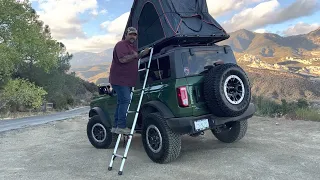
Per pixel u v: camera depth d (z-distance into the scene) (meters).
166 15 6.25
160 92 5.70
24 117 23.98
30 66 38.81
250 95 5.48
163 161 5.54
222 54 6.09
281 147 6.34
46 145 8.52
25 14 28.19
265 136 7.62
